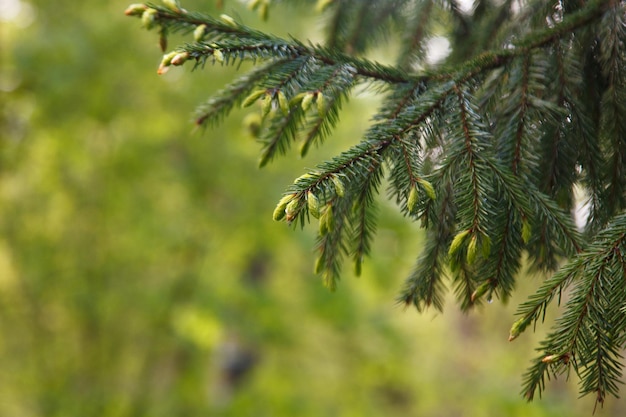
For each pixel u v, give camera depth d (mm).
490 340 6270
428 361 6414
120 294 5844
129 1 5324
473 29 1828
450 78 1393
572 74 1348
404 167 1198
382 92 1460
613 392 1078
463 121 1269
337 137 5605
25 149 5504
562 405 5098
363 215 1458
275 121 1586
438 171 1252
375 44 2059
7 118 5344
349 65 1381
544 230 1324
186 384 6094
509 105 1356
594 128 1360
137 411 5949
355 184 1211
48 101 5246
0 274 5852
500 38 1670
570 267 1142
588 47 1369
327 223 1198
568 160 1358
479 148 1231
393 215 4961
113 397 5879
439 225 1355
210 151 5598
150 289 5941
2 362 5879
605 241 1137
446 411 5953
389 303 6281
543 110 1310
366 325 5855
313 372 6324
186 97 5445
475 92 1427
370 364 5977
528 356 5902
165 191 6086
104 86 5273
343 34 2000
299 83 1336
